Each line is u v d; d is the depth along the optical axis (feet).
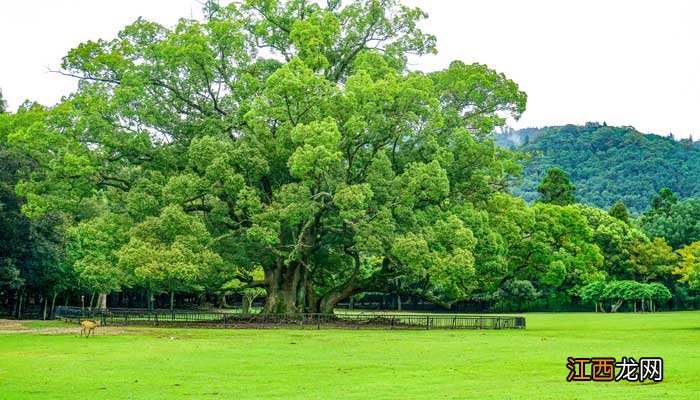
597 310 301.43
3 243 179.32
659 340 118.52
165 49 157.89
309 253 164.55
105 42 166.91
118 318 156.66
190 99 171.01
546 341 116.06
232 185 148.56
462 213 158.81
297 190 149.89
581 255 180.45
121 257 139.85
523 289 290.15
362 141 157.89
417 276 156.15
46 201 155.84
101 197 216.95
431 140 161.07
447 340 117.91
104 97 162.30
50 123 154.40
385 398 56.08
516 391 59.31
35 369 75.56
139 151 159.84
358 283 174.19
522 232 171.83
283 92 148.15
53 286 200.34
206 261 142.92
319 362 83.10
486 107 183.11
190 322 156.97
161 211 150.51
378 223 149.59
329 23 165.78
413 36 180.55
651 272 307.78
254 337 122.01
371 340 117.39
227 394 59.11
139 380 67.51
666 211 384.88
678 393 57.26
